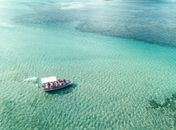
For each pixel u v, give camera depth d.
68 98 30.98
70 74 37.41
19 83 33.81
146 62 44.22
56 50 46.94
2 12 75.12
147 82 36.72
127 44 52.81
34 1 99.25
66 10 83.75
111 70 39.88
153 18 77.38
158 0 123.31
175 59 46.25
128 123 26.89
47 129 25.16
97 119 27.22
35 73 36.94
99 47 50.19
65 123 26.25
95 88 33.81
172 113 29.11
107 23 68.81
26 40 51.56
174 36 59.06
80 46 50.06
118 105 30.17
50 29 60.78
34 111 27.94
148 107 30.14
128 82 36.25
